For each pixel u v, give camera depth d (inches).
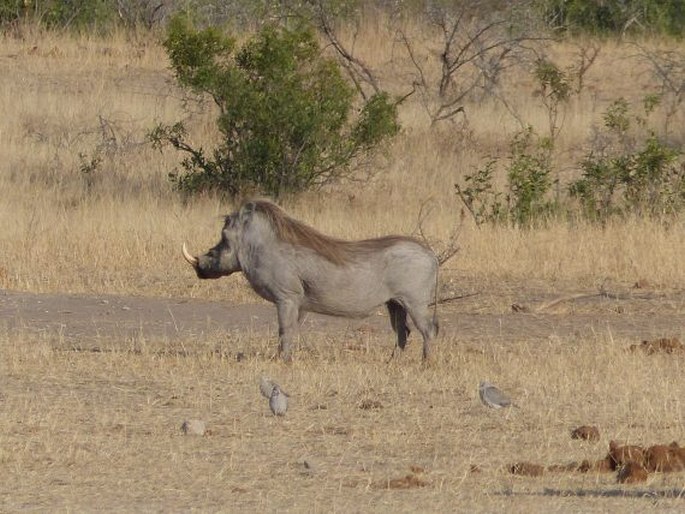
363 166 3267.7
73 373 1644.9
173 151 3459.6
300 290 1705.2
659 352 1820.9
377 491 1144.8
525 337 1959.9
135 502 1107.9
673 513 1059.3
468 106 3905.0
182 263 2508.6
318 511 1069.8
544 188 2888.8
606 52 4446.4
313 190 3142.2
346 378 1622.8
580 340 1919.3
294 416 1440.7
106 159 3388.3
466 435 1365.7
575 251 2541.8
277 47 3093.0
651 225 2669.8
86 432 1366.9
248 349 1825.8
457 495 1127.0
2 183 3120.1
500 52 4237.2
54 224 2723.9
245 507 1087.6
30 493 1138.0
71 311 2124.8
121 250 2544.3
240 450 1299.2
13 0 4350.4
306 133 3075.8
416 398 1528.1
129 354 1764.3
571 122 3737.7
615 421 1430.9
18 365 1678.2
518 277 2436.0
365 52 4274.1
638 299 2271.2
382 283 1702.8
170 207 2965.1
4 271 2349.9
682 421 1432.1
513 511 1063.0
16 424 1390.3
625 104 3467.0
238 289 2319.1
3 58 4099.4
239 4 4399.6
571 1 4736.7
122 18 4453.7
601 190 2930.6
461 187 3284.9
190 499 1118.4
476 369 1679.4
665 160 2923.2
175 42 3112.7
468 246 2561.5
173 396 1528.1
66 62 4097.0
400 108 3853.3
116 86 3937.0
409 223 2827.3
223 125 3102.9
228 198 3105.3
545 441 1343.5
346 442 1336.1
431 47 4330.7
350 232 2743.6
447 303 2213.3
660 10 4808.1
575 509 1071.0
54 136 3560.5
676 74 4151.1
